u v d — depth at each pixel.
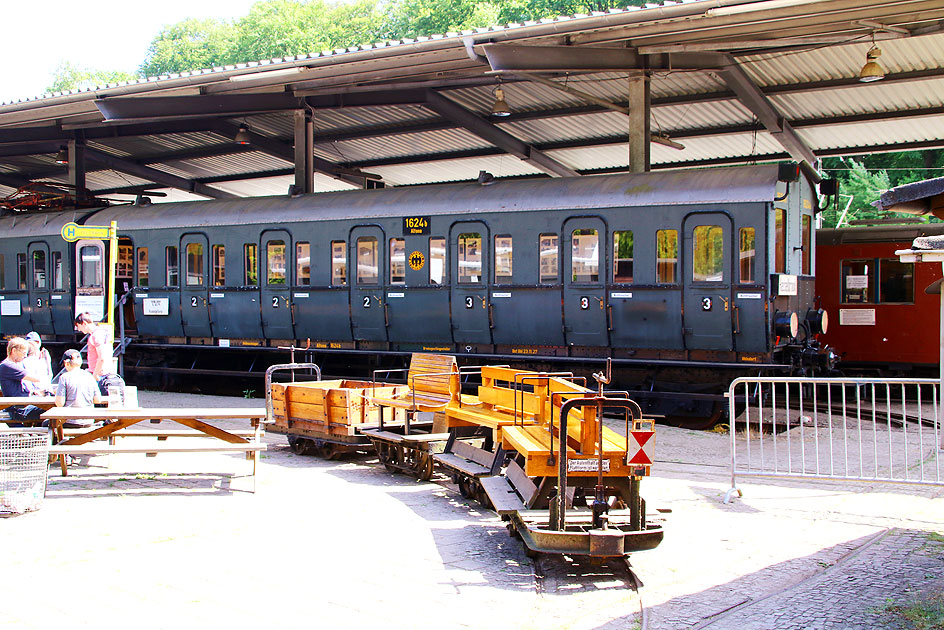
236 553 7.05
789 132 20.45
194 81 16.91
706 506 8.81
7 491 8.20
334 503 8.91
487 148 25.78
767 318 13.34
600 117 21.59
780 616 5.75
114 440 11.39
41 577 6.38
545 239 15.16
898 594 6.12
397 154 27.00
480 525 8.12
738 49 14.54
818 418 14.80
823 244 19.00
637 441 6.62
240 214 18.61
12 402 9.88
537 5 44.31
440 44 14.66
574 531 6.73
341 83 17.78
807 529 7.94
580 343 14.92
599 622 5.70
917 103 18.92
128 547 7.17
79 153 24.25
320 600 5.98
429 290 16.31
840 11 11.95
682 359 14.21
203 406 16.92
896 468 10.66
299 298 17.83
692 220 13.90
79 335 20.39
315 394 11.36
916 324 18.02
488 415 9.41
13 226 21.80
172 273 19.39
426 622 5.63
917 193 6.09
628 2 40.22
